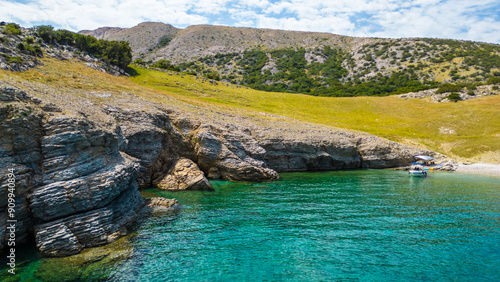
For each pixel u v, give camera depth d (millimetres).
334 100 113125
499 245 21109
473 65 169750
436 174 57438
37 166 19844
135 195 27516
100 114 29406
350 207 30125
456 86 119625
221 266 17641
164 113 42719
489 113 92562
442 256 19375
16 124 18828
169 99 60562
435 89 126438
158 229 23000
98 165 22406
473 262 18641
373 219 26297
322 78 186875
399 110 105312
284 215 27062
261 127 57906
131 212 24656
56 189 19266
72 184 19922
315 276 16766
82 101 34094
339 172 56719
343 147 60875
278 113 85562
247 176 43656
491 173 59125
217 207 29312
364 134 72750
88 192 20453
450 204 32188
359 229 23766
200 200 31828
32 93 25578
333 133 66875
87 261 17641
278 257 18891
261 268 17531
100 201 20953
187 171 38594
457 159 71188
